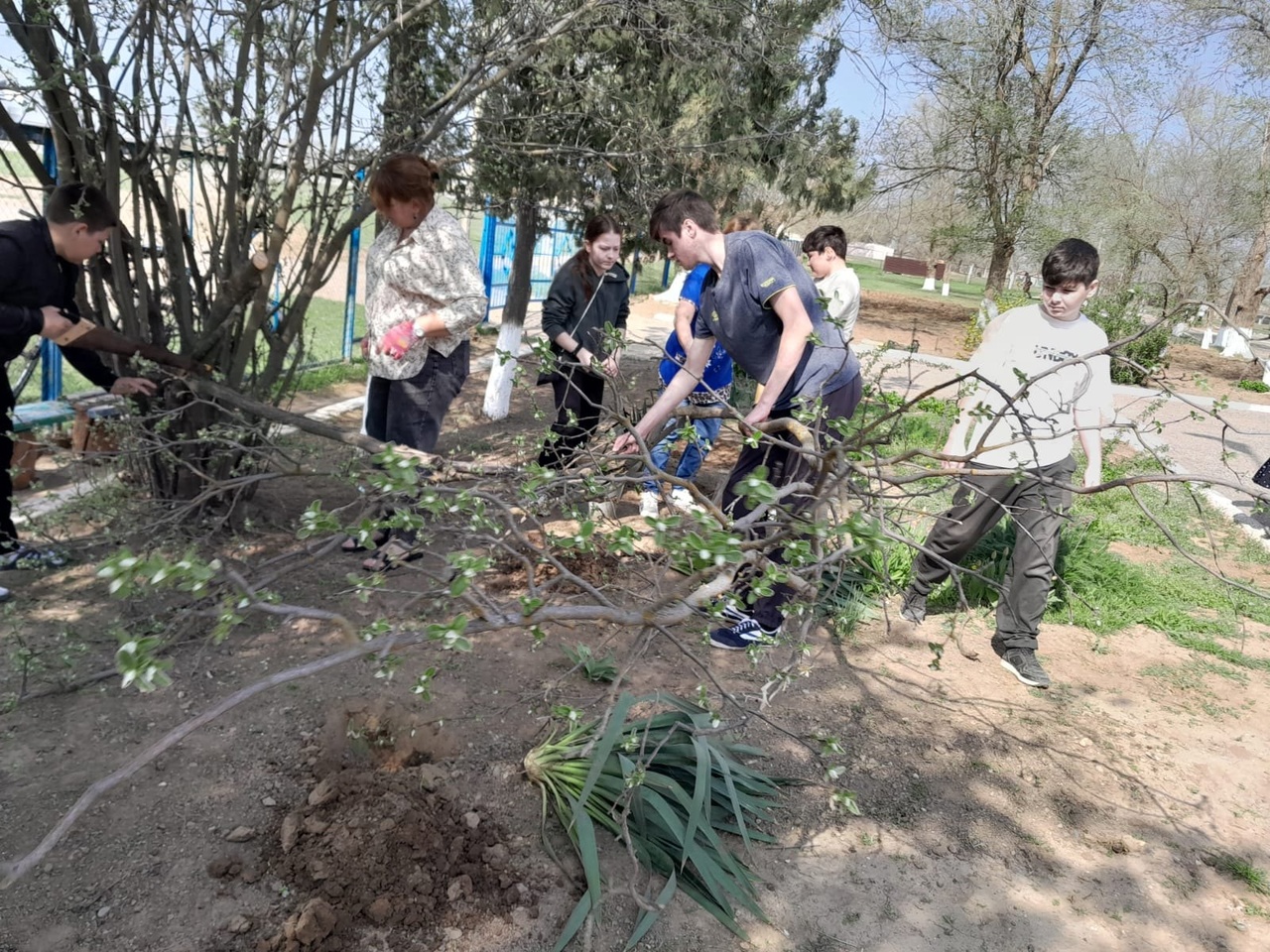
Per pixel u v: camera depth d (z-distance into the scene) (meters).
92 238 3.49
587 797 2.50
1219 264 20.34
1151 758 3.48
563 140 5.87
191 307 4.20
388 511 3.35
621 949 2.30
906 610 4.46
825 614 4.39
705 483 6.11
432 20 4.70
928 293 34.94
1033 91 18.41
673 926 2.40
